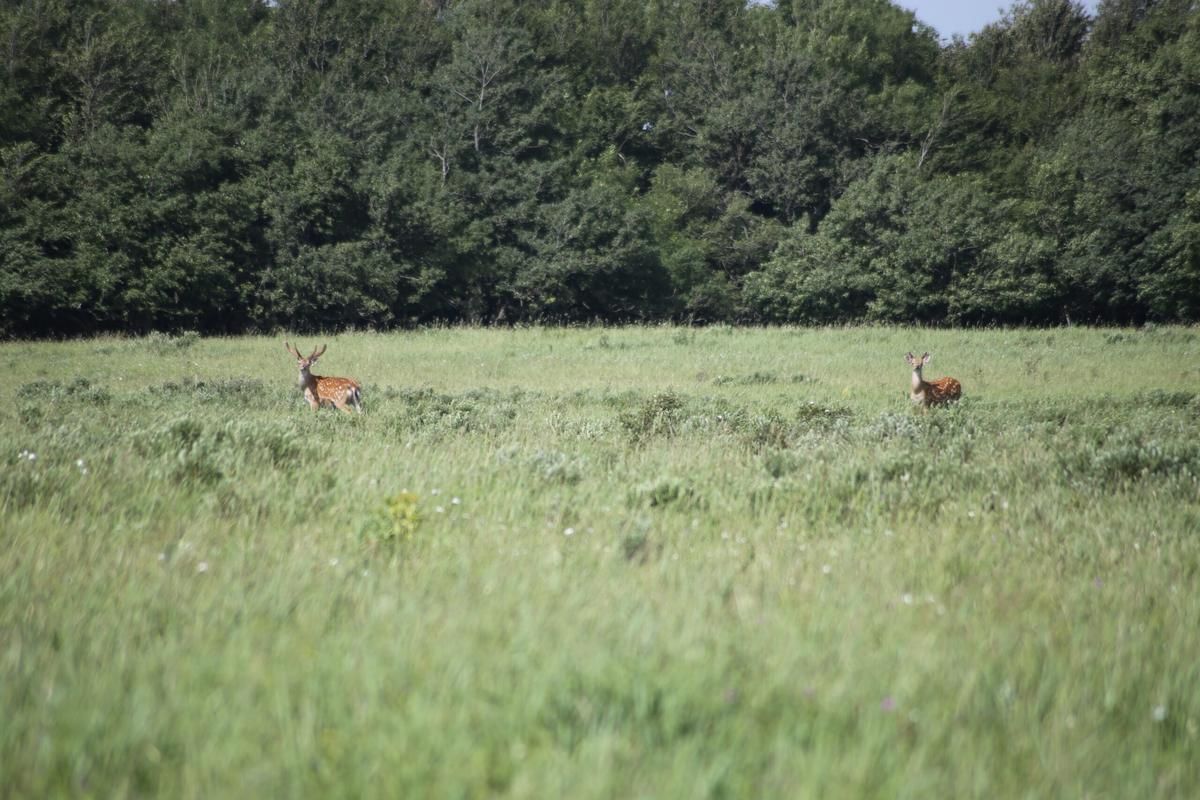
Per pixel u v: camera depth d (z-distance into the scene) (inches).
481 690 482.9
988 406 2293.3
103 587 651.5
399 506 850.1
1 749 431.8
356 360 3737.7
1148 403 2336.4
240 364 3533.5
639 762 427.5
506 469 1163.9
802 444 1523.1
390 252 6845.5
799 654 547.5
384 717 452.4
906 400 2455.7
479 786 401.7
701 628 575.5
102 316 5644.7
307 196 6343.5
